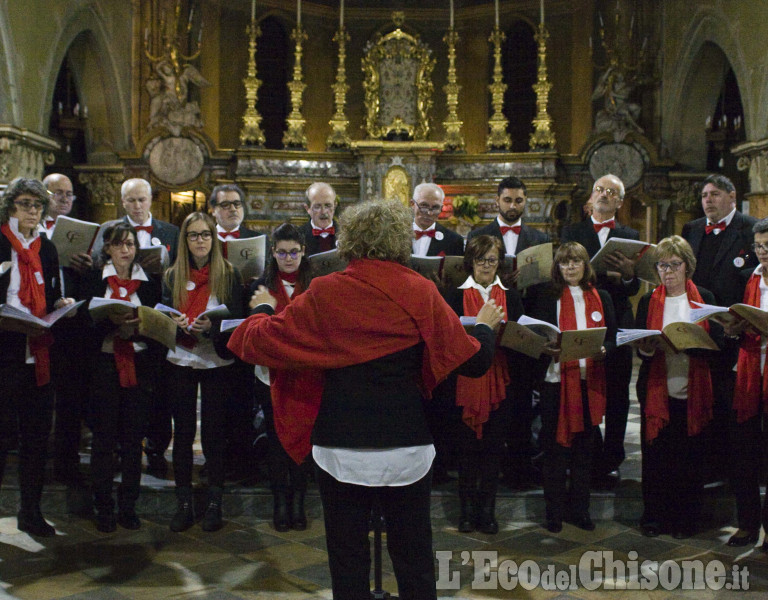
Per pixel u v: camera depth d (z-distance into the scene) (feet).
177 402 14.43
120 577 12.22
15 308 12.83
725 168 40.93
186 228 14.25
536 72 47.21
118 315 13.11
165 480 16.05
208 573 12.42
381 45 41.68
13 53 30.68
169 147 40.60
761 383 13.94
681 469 14.19
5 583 11.92
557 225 40.60
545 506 15.07
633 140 40.42
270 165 40.65
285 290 14.07
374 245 8.35
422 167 40.04
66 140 41.75
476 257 14.26
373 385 8.20
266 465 16.62
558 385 14.46
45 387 14.02
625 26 42.55
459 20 48.47
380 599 10.79
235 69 46.80
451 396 14.62
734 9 33.42
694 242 16.66
